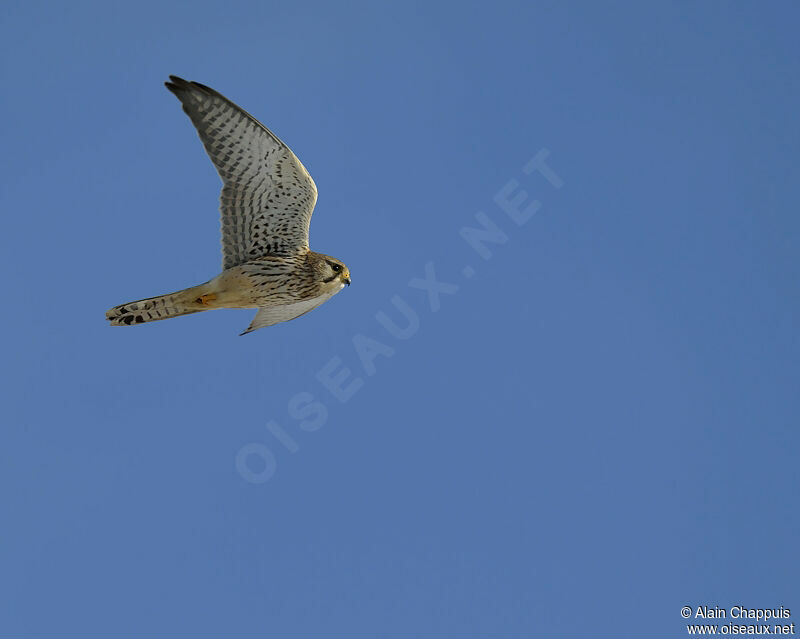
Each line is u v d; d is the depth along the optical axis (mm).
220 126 13461
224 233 13930
